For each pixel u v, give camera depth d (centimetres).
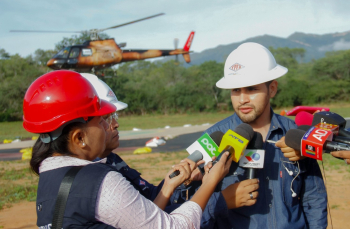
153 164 1101
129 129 2948
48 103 172
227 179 247
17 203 736
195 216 178
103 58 2609
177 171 199
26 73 5338
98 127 185
